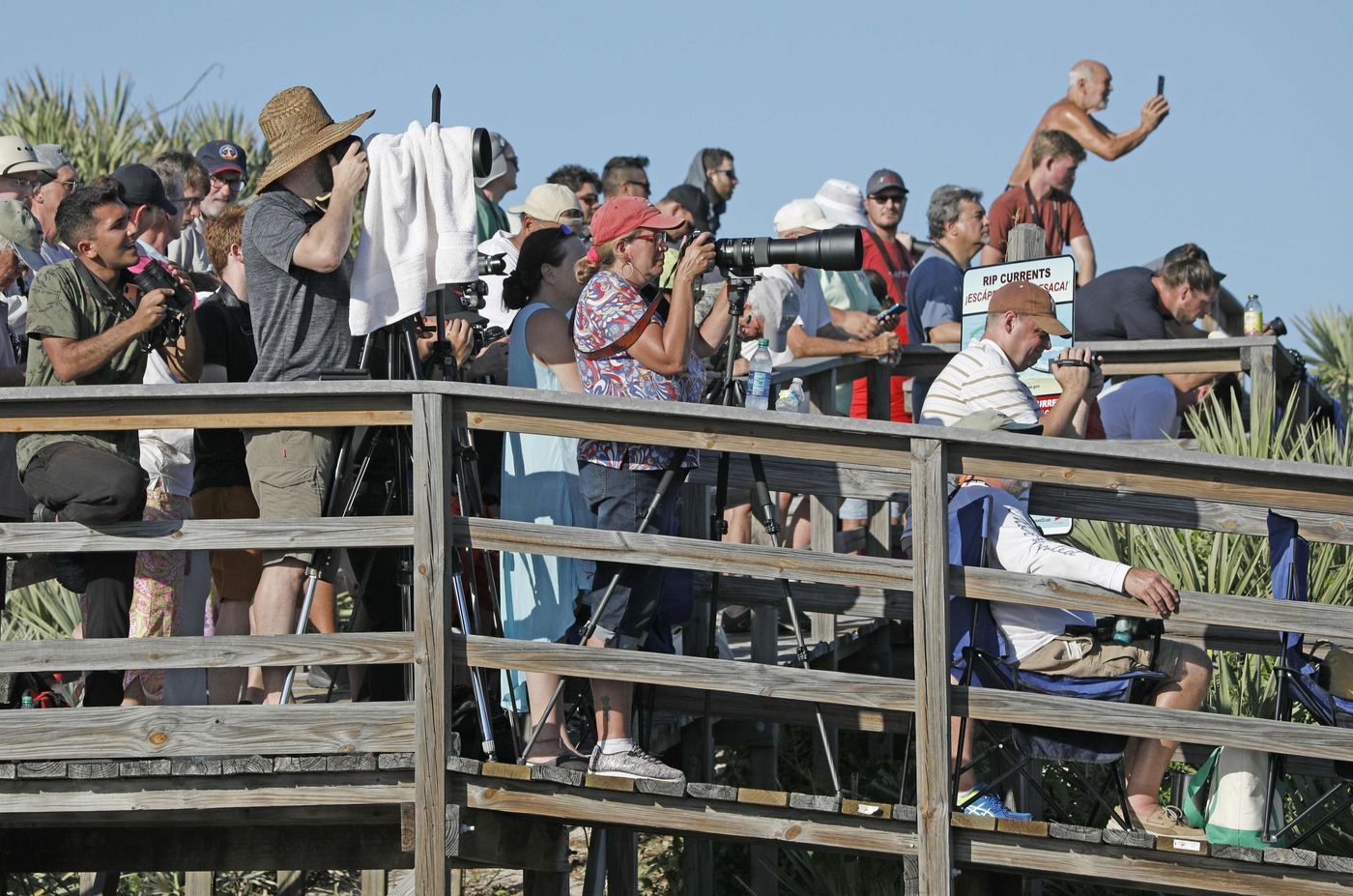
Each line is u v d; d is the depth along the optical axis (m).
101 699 20.05
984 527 19.67
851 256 19.83
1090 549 30.48
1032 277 27.22
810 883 29.20
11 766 18.45
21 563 20.92
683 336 19.44
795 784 34.72
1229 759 19.73
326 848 20.98
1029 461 18.67
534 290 21.03
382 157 19.44
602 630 19.42
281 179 19.80
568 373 20.31
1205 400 37.16
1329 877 18.69
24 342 23.06
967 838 18.81
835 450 18.78
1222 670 29.08
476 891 33.06
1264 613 18.73
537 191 27.34
